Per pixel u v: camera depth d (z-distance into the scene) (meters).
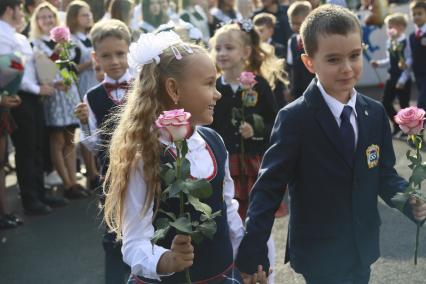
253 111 4.09
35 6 6.86
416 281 4.01
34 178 5.95
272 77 4.31
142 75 2.29
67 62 4.37
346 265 2.58
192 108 2.29
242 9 8.51
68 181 6.34
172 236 2.22
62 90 5.99
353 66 2.48
